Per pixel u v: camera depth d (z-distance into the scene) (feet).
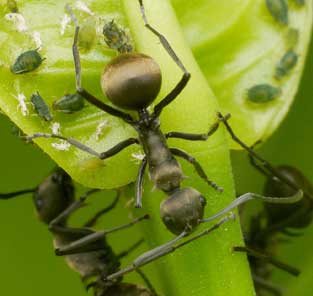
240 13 0.23
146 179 0.22
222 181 0.22
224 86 0.23
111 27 0.22
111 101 0.22
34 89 0.22
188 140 0.22
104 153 0.22
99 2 0.22
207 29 0.23
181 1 0.23
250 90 0.23
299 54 0.23
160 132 0.22
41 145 0.22
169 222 0.22
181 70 0.22
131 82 0.22
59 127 0.22
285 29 0.23
